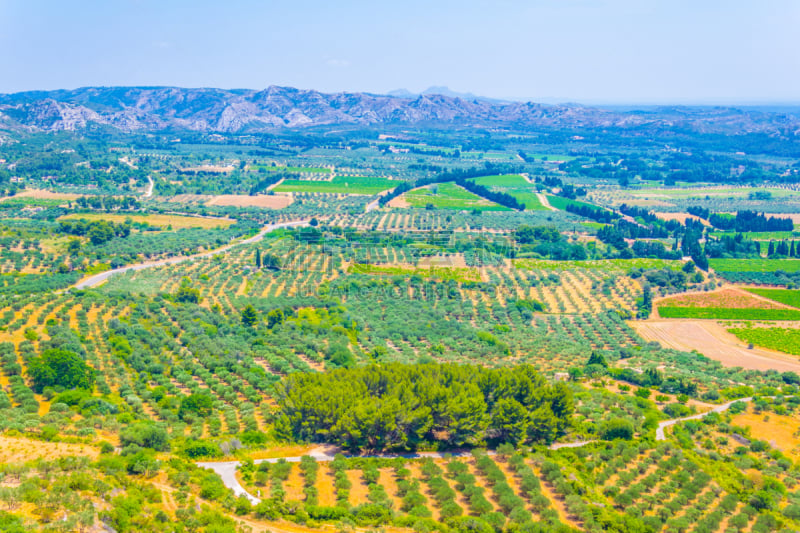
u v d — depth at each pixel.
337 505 152.38
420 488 162.50
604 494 167.62
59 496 138.38
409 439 186.75
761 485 175.50
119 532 131.75
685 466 181.75
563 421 197.25
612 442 193.75
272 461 174.25
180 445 177.62
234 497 152.00
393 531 143.12
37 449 164.25
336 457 174.12
